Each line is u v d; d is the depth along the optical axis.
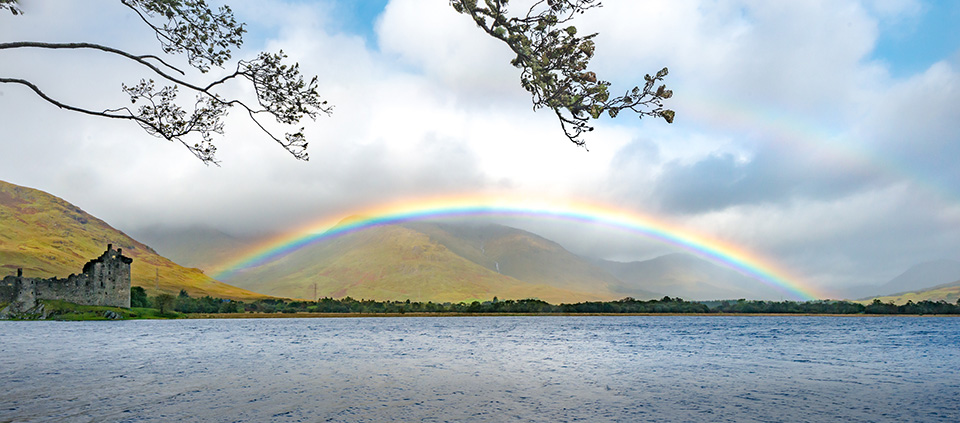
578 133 12.23
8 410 26.53
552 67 12.20
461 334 114.75
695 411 27.77
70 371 43.09
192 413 26.02
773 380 39.94
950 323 180.38
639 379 40.12
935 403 30.39
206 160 15.29
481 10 12.17
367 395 31.78
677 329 138.88
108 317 162.75
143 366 47.31
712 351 67.75
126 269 180.75
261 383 36.75
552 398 31.30
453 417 25.78
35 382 36.62
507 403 29.52
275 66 14.94
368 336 105.88
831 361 54.44
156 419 24.62
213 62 14.71
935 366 49.75
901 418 26.52
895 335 106.25
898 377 41.97
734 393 33.66
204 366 47.62
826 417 26.58
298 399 30.16
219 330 127.38
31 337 87.81
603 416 26.39
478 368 47.38
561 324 180.88
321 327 154.50
